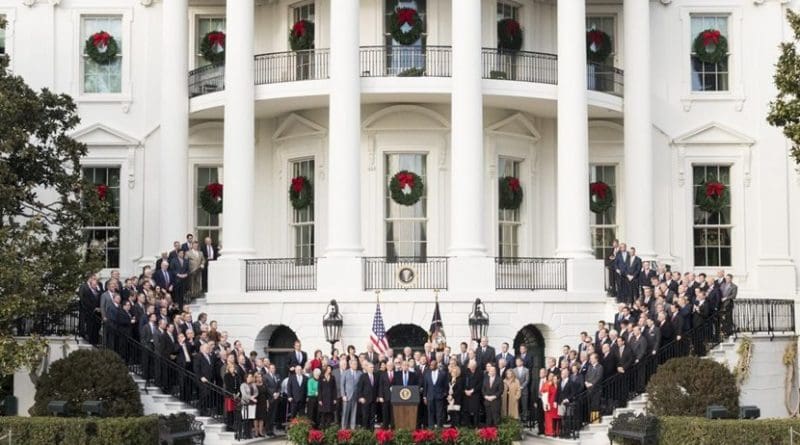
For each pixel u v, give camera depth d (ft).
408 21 112.47
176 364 89.71
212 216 120.16
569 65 107.55
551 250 118.01
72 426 76.28
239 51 108.06
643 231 112.68
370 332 101.55
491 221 113.29
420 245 112.47
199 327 93.30
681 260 119.55
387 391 85.97
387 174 112.98
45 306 87.15
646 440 79.56
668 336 92.63
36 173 97.81
